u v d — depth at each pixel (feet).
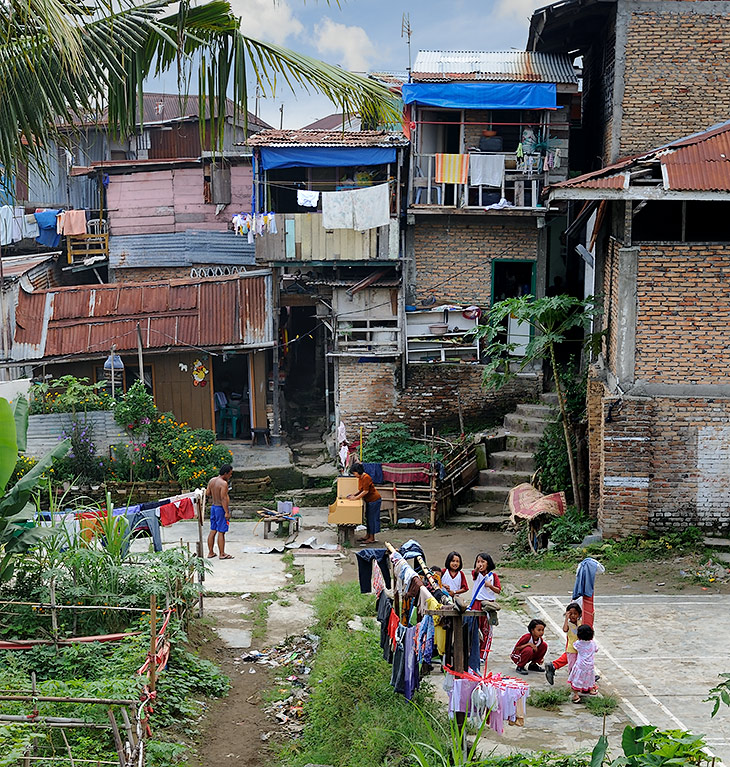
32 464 64.80
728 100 59.67
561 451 58.54
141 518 43.75
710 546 48.37
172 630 36.86
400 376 71.77
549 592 44.65
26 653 34.19
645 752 19.40
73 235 86.89
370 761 26.89
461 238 71.72
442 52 72.43
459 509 63.21
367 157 69.26
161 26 23.81
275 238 70.38
